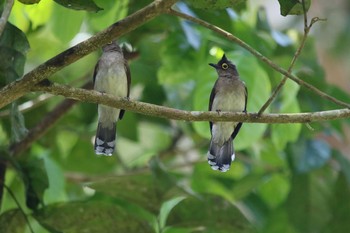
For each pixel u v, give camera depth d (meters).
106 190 11.27
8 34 9.67
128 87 10.96
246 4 13.53
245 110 11.64
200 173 15.01
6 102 8.52
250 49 8.76
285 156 14.37
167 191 11.19
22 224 10.84
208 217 11.12
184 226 11.20
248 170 15.37
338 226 14.05
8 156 11.02
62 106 12.33
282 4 8.87
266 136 14.79
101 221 10.94
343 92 13.75
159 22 13.04
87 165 14.88
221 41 12.48
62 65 8.45
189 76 13.02
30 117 14.00
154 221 13.28
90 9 9.32
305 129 13.81
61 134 14.94
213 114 9.03
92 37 8.43
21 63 9.70
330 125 14.27
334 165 14.69
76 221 10.90
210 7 9.15
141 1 12.34
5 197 12.42
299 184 14.03
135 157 16.03
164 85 13.91
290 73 8.80
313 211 14.07
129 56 13.30
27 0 9.11
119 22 8.42
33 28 12.92
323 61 21.08
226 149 11.21
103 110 10.44
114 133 10.58
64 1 9.27
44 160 11.86
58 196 12.08
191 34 12.33
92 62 15.90
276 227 14.95
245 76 11.88
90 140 14.82
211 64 11.89
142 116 15.33
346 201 14.05
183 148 15.70
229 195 14.77
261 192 15.38
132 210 13.47
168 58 12.81
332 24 21.22
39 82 8.52
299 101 13.52
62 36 12.62
